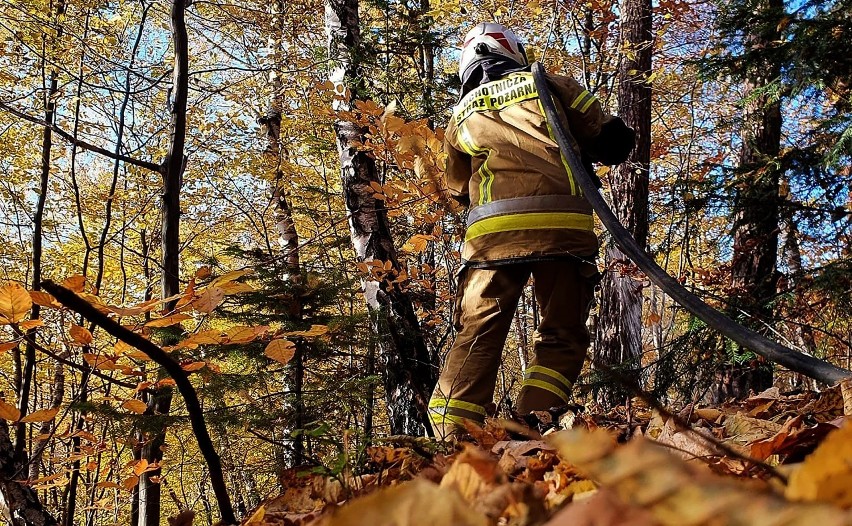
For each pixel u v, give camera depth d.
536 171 2.91
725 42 5.93
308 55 7.66
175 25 4.67
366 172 5.75
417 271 5.92
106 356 1.60
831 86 5.55
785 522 0.34
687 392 5.21
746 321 5.26
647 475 0.41
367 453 1.74
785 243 6.37
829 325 5.56
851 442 0.43
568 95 3.01
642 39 7.21
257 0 7.98
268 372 4.89
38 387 10.20
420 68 8.71
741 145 7.17
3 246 11.47
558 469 1.01
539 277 2.94
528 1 7.77
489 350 2.89
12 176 11.11
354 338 5.29
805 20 5.11
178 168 4.62
